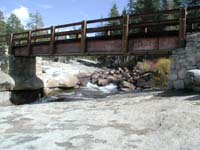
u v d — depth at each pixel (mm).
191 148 4875
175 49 10617
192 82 9508
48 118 7656
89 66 42844
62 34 16500
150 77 24734
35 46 19391
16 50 21516
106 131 6113
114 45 13305
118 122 6773
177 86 10352
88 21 14562
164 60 21250
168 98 8781
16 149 5312
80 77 28734
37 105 10117
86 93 21094
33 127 6781
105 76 28938
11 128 6785
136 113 7402
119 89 23469
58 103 10438
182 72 10195
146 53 11852
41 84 22234
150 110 7523
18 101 20141
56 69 29688
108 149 5074
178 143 5152
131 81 25656
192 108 7176
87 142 5480
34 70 23109
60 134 6066
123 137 5672
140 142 5355
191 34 10148
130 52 12484
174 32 10914
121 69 33844
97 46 14188
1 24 60094
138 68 30516
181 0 40750
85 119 7281
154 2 41719
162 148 4992
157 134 5723
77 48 15531
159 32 11438
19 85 20250
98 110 8273
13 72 21141
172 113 6934
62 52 16656
